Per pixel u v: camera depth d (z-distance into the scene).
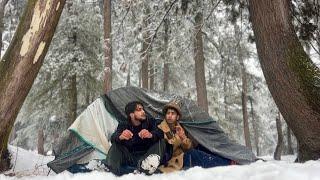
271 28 7.18
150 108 6.65
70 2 18.45
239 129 28.92
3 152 6.61
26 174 6.39
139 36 12.93
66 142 6.48
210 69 22.47
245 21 11.41
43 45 6.35
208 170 4.69
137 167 5.25
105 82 14.88
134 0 12.55
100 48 18.92
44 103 19.47
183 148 5.89
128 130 5.34
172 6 11.88
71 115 18.27
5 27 16.72
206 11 13.30
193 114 6.59
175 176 4.57
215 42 18.58
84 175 4.91
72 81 18.47
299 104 6.84
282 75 7.02
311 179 3.22
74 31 18.39
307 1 9.22
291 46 7.12
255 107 29.33
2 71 6.21
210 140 6.54
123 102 6.70
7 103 6.13
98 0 20.44
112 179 4.75
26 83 6.26
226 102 26.89
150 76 21.55
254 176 3.78
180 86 23.03
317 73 7.05
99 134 6.51
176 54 14.77
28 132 24.84
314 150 6.74
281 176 3.44
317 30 9.25
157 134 5.32
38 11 6.30
